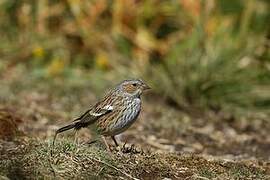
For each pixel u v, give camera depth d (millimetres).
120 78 15445
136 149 9164
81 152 8289
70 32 16828
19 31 16953
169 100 14617
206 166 8797
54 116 12305
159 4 16953
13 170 7809
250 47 15609
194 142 11859
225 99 14625
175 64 15188
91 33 16734
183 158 8977
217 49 15344
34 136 9930
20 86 14648
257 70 15180
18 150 8609
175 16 16844
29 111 12383
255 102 14656
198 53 15242
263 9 16688
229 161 9250
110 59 16219
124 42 16656
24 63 16312
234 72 15000
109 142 10594
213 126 13242
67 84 15156
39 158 8117
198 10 16516
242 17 16484
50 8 16953
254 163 9391
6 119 9688
